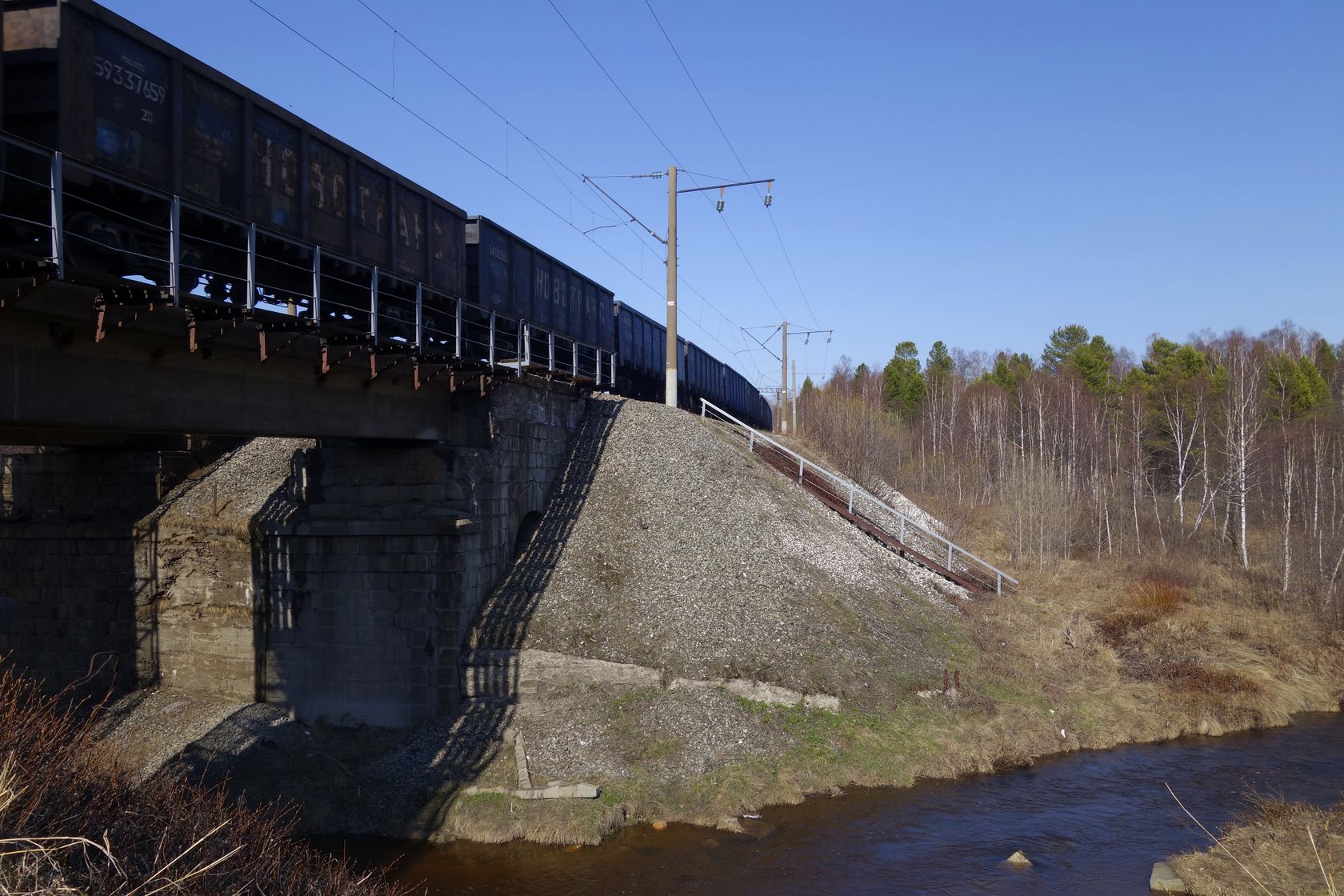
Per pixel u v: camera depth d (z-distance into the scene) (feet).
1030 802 64.28
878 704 73.51
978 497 193.98
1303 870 49.01
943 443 254.68
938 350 396.57
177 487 82.38
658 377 141.38
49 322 40.29
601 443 100.27
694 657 72.43
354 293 66.03
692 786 61.82
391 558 70.74
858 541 106.11
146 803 32.19
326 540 72.13
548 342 93.09
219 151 51.39
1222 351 281.74
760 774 63.72
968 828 59.47
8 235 41.65
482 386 74.13
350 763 65.98
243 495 78.95
